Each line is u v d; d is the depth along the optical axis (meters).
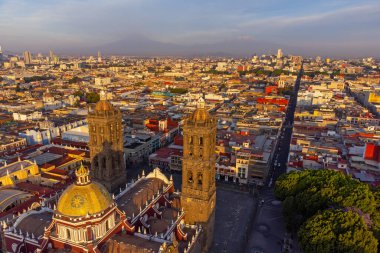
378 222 110.25
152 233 95.56
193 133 101.12
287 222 128.50
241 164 178.50
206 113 102.25
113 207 84.69
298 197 127.19
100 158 125.94
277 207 155.38
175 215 107.75
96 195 80.50
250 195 167.75
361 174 159.75
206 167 102.94
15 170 150.62
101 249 80.62
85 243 77.75
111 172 128.62
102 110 123.06
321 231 98.56
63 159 180.75
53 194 131.50
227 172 183.12
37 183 156.38
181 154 197.75
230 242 126.50
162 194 114.69
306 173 139.75
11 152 190.25
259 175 178.12
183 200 110.44
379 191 124.44
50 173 162.00
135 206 100.38
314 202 120.19
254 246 124.38
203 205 107.50
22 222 93.81
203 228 109.88
